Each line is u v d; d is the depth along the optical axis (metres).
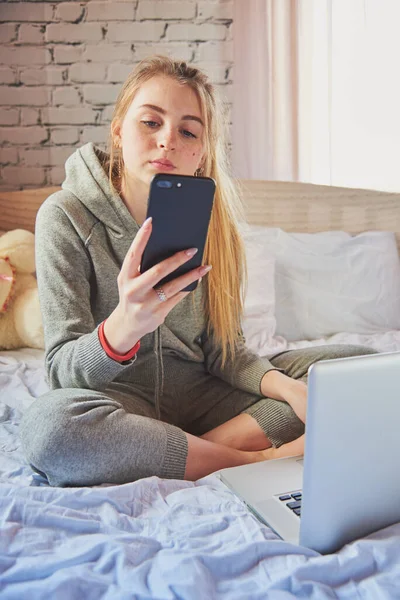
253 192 2.47
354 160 2.51
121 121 1.32
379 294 2.27
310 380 0.76
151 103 1.22
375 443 0.81
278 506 0.97
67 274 1.26
